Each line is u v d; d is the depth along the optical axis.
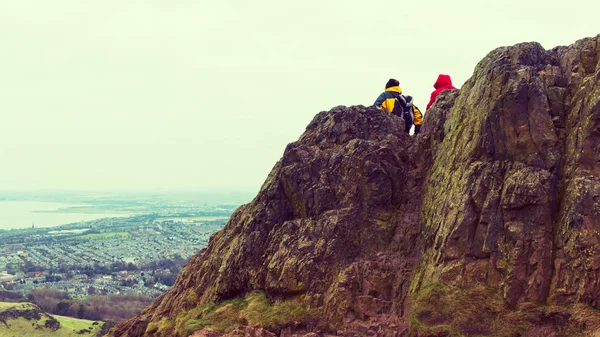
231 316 15.85
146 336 17.94
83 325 67.19
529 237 12.95
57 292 86.75
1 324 62.91
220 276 17.30
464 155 14.67
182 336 16.02
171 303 19.39
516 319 12.47
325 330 14.37
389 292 14.68
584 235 12.29
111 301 80.56
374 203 15.98
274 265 15.88
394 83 19.58
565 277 12.46
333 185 16.59
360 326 14.02
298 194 16.95
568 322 12.03
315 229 15.94
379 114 18.09
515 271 12.86
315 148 17.69
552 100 13.97
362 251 15.56
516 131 13.85
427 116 17.53
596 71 13.42
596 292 11.98
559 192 13.16
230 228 20.39
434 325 13.07
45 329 63.38
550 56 15.08
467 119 15.23
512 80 14.16
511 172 13.58
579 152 13.00
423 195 15.98
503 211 13.38
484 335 12.57
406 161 17.00
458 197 14.11
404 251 15.34
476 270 13.39
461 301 13.07
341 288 14.62
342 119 17.94
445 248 13.87
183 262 115.81
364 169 16.14
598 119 12.86
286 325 14.68
